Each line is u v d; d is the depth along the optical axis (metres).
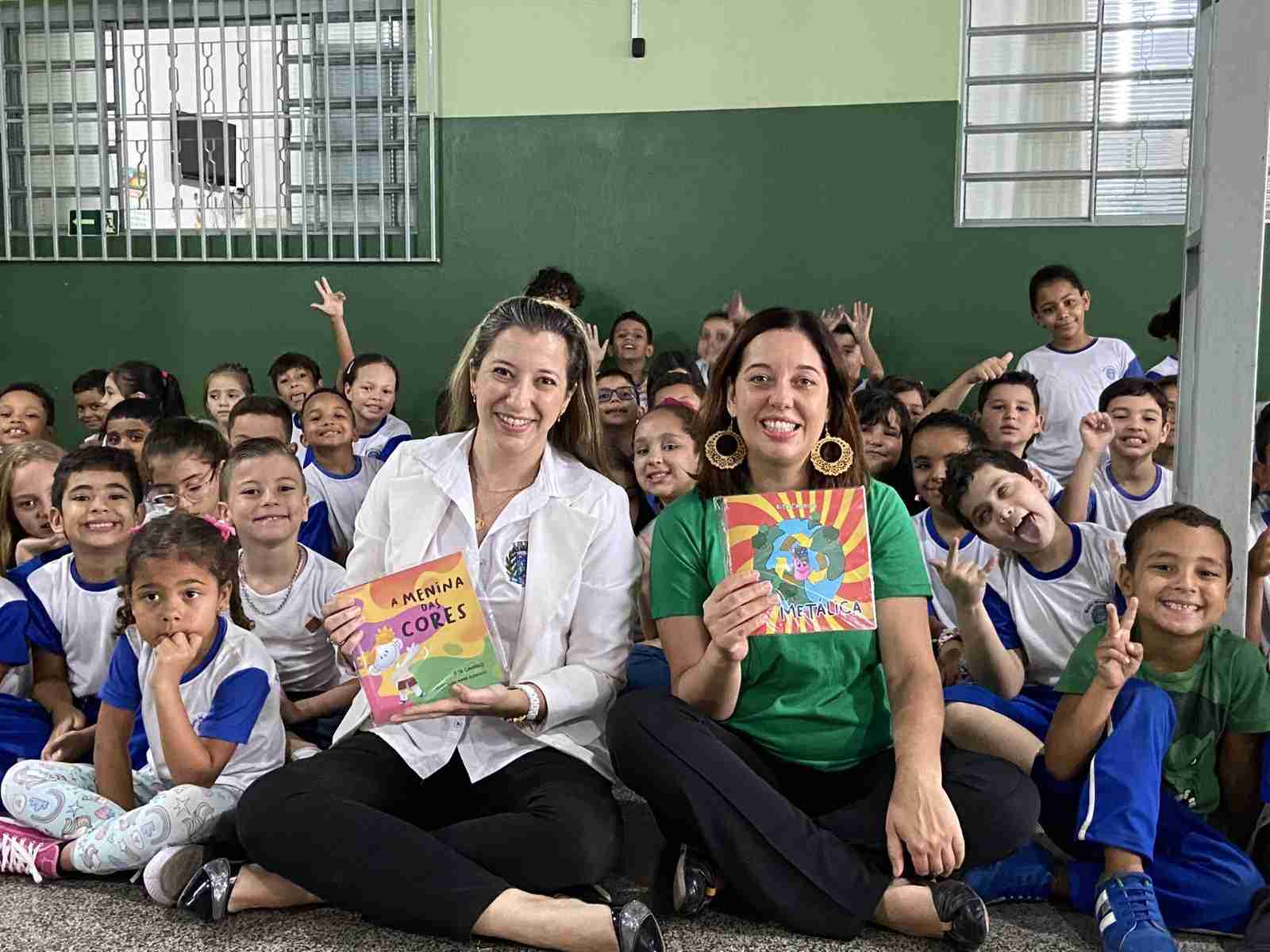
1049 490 3.19
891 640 1.91
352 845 1.72
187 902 1.82
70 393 6.15
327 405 3.68
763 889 1.76
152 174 5.95
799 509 1.93
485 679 1.92
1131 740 1.83
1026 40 5.34
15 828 2.04
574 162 5.74
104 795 2.12
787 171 5.58
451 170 5.82
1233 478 2.15
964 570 2.21
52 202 6.06
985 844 1.79
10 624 2.38
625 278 5.77
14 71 5.99
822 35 5.48
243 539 2.46
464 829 1.80
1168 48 5.20
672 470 2.91
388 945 1.75
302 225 5.85
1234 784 1.98
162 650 1.97
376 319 5.94
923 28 5.39
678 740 1.78
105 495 2.39
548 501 2.02
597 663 2.01
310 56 5.80
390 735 1.96
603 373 4.22
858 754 1.94
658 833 2.24
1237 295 2.13
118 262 6.04
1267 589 2.46
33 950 1.73
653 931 1.63
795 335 1.95
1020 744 2.07
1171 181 5.28
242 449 2.49
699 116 5.62
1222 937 1.81
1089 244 5.36
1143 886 1.74
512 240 5.82
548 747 1.95
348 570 2.10
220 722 2.05
